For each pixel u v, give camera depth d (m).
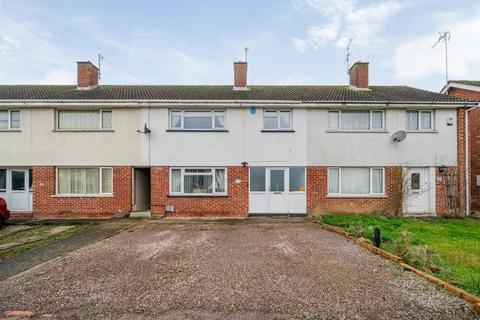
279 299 4.09
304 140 12.13
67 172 12.22
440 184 12.01
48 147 12.03
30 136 12.02
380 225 9.21
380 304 3.92
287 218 11.57
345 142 12.13
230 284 4.64
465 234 8.14
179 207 11.96
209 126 12.32
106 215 11.94
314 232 8.82
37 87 14.78
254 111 12.17
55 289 4.48
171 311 3.77
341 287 4.49
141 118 12.15
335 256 6.18
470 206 12.46
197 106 12.09
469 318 3.57
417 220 10.62
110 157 12.06
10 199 12.18
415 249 6.04
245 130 12.16
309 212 11.97
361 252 6.49
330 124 12.38
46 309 3.85
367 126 12.36
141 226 9.96
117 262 5.82
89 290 4.43
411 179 12.18
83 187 12.19
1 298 4.18
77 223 10.60
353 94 13.40
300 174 12.16
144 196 13.19
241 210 11.97
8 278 4.97
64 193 12.14
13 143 12.02
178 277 4.96
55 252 6.65
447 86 15.70
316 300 4.05
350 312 3.72
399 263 5.59
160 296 4.21
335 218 10.42
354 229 8.22
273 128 12.30
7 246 7.26
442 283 4.46
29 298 4.17
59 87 14.80
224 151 12.11
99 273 5.18
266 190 12.08
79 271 5.29
